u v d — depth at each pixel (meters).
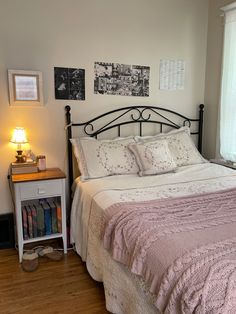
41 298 2.00
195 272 1.14
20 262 2.46
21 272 2.32
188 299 1.07
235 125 3.02
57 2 2.68
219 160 3.29
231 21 2.96
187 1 3.23
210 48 3.37
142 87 3.16
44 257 2.55
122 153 2.78
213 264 1.15
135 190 2.24
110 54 2.96
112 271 1.79
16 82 2.62
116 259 1.65
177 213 1.71
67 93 2.84
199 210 1.76
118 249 1.64
